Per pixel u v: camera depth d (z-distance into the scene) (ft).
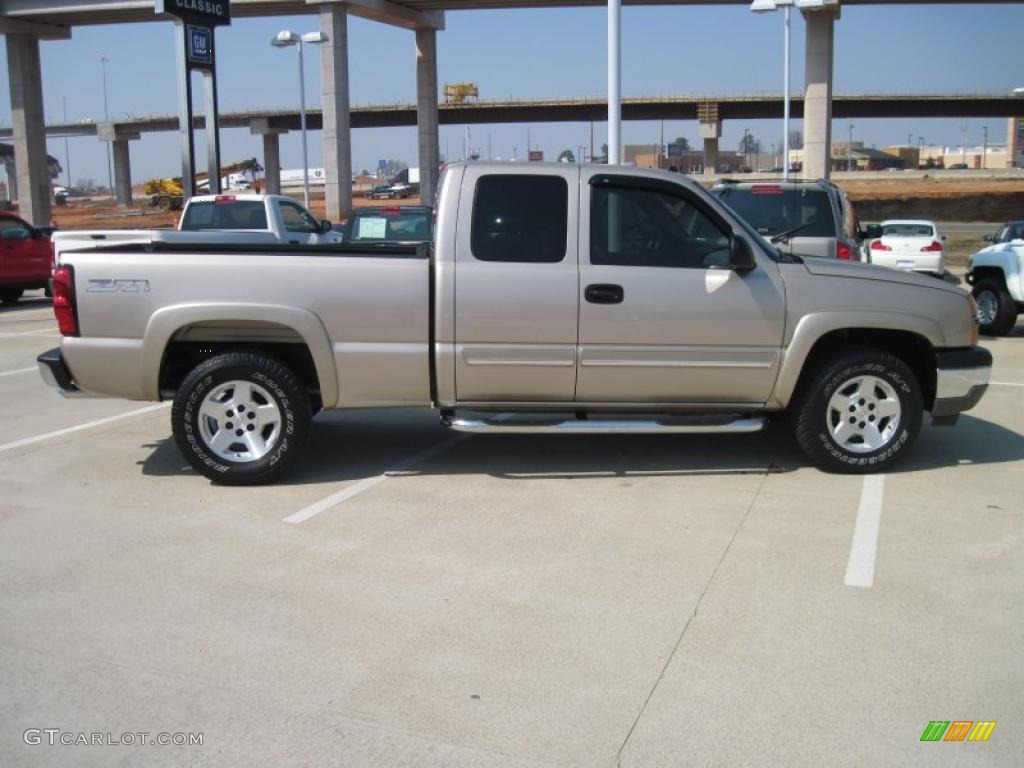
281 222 50.08
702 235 21.16
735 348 21.02
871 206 272.92
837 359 21.54
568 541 17.89
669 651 13.57
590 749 11.23
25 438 26.35
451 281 20.45
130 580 16.26
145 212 278.05
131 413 29.78
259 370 20.92
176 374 22.06
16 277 64.95
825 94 160.76
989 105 298.56
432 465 23.20
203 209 50.01
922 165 541.75
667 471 22.45
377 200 292.40
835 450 21.83
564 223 20.72
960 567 16.53
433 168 199.00
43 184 197.26
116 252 20.80
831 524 18.71
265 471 21.22
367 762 11.02
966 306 21.79
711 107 283.59
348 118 173.88
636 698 12.33
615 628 14.29
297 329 20.57
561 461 23.43
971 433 26.14
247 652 13.67
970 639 13.88
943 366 21.76
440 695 12.45
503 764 10.94
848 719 11.82
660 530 18.44
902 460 22.76
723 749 11.21
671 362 20.95
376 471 22.67
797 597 15.33
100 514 19.70
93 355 20.80
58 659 13.53
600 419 21.49
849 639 13.89
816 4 82.28
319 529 18.66
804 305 21.04
